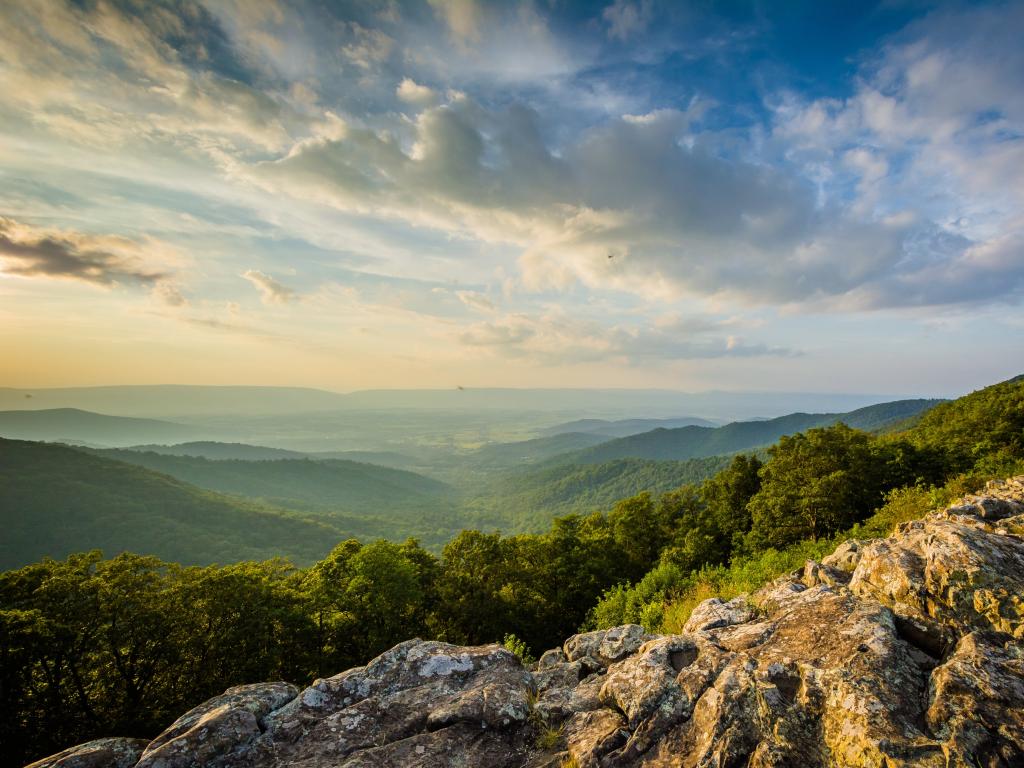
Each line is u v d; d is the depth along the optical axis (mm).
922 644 6430
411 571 36594
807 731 5488
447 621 42219
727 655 7156
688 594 16156
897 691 5426
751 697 6062
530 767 6391
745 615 8883
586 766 6074
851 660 6020
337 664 33250
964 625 6184
